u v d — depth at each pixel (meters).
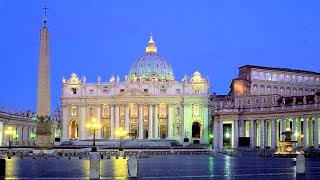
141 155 78.62
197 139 159.25
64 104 165.25
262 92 152.88
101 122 163.62
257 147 120.56
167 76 184.75
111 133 162.25
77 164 50.69
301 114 110.06
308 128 113.50
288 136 81.75
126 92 162.62
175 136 162.25
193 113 162.12
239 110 128.88
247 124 131.00
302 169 35.41
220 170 39.84
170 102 162.62
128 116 162.88
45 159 65.06
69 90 165.88
